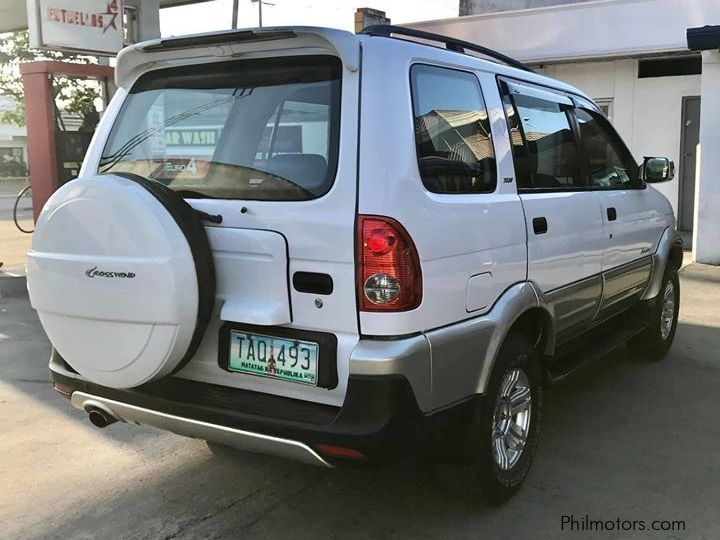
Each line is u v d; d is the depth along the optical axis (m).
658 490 3.59
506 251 3.30
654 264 5.34
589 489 3.60
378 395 2.65
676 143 12.25
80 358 3.04
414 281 2.73
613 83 12.60
